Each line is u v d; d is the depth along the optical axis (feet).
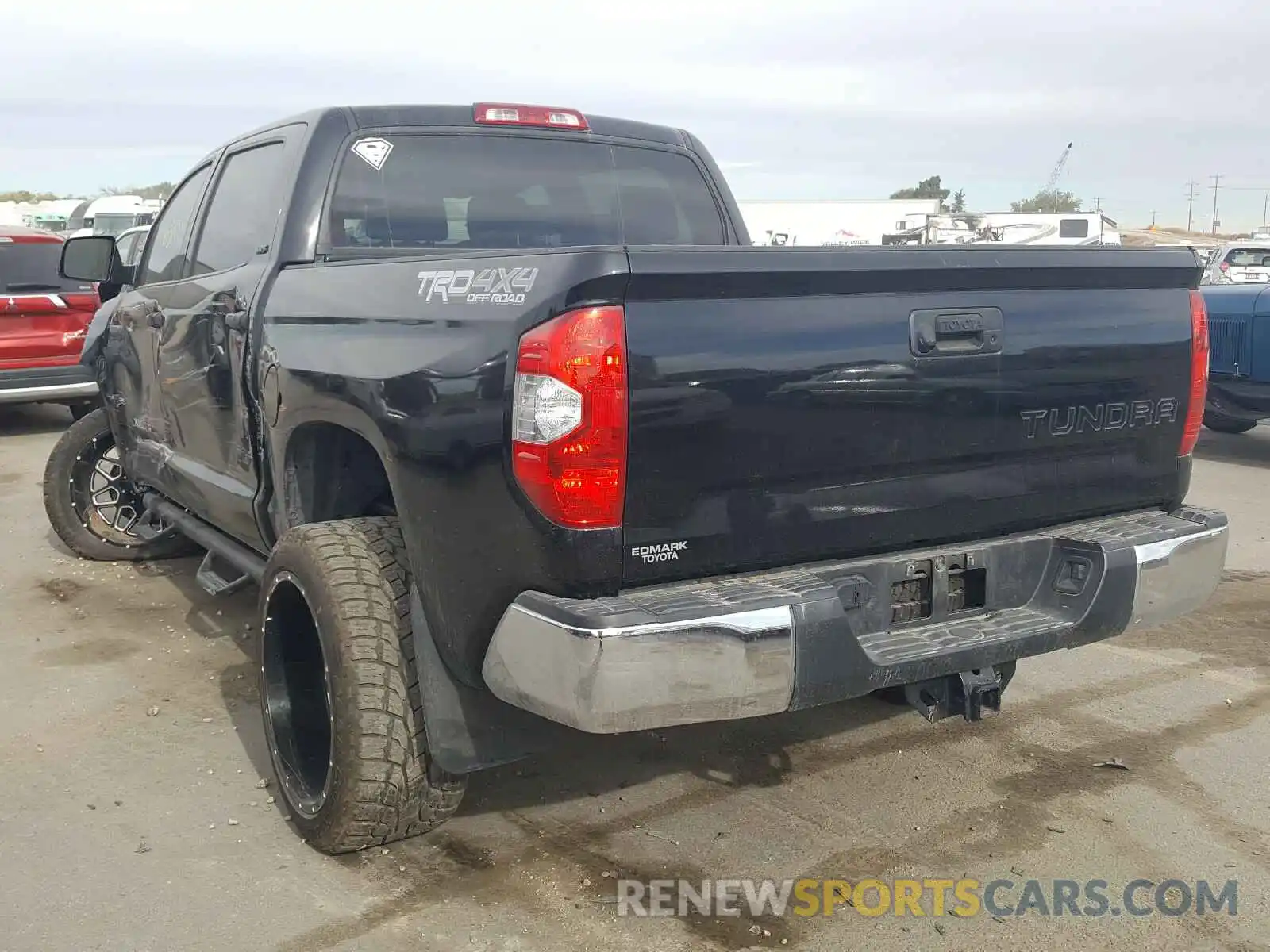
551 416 8.07
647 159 15.07
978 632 9.80
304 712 11.03
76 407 35.50
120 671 15.47
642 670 8.04
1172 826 11.19
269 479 12.23
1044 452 10.39
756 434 8.70
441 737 9.70
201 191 15.65
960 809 11.54
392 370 9.34
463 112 13.65
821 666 8.64
